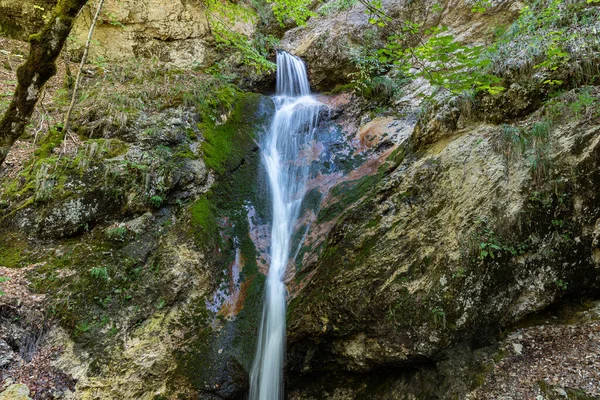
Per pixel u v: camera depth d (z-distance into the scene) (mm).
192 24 9977
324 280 5066
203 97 7516
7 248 5047
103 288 4855
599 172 3918
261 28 11031
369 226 5156
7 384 3889
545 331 3947
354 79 9133
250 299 5453
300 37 10562
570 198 4031
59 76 8562
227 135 7398
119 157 5895
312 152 7578
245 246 6031
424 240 4562
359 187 6215
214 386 4609
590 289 4070
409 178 5262
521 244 4070
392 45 4242
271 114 8453
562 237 4039
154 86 7512
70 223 5273
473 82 4094
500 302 4086
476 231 4195
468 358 3973
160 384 4457
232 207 6418
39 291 4637
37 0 9195
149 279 5074
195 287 5180
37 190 5395
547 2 5855
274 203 6801
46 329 4410
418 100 7586
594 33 4719
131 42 9492
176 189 5957
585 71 4523
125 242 5312
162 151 6152
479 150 4777
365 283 4617
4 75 8031
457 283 4102
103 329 4598
